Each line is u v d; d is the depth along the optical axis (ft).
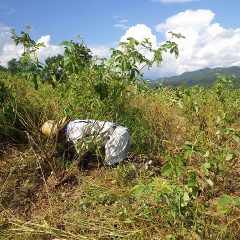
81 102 9.57
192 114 11.12
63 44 8.02
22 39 7.88
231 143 9.30
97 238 6.11
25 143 9.73
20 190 7.75
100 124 8.77
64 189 7.91
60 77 8.38
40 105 10.81
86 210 6.95
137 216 6.42
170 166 5.51
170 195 6.35
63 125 8.53
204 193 7.21
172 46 8.57
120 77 9.04
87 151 8.52
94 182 8.05
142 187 5.31
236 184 7.92
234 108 13.14
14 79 13.24
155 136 10.00
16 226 6.55
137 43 8.40
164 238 5.87
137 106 11.87
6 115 9.93
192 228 5.98
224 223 6.17
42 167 8.51
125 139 8.59
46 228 6.39
